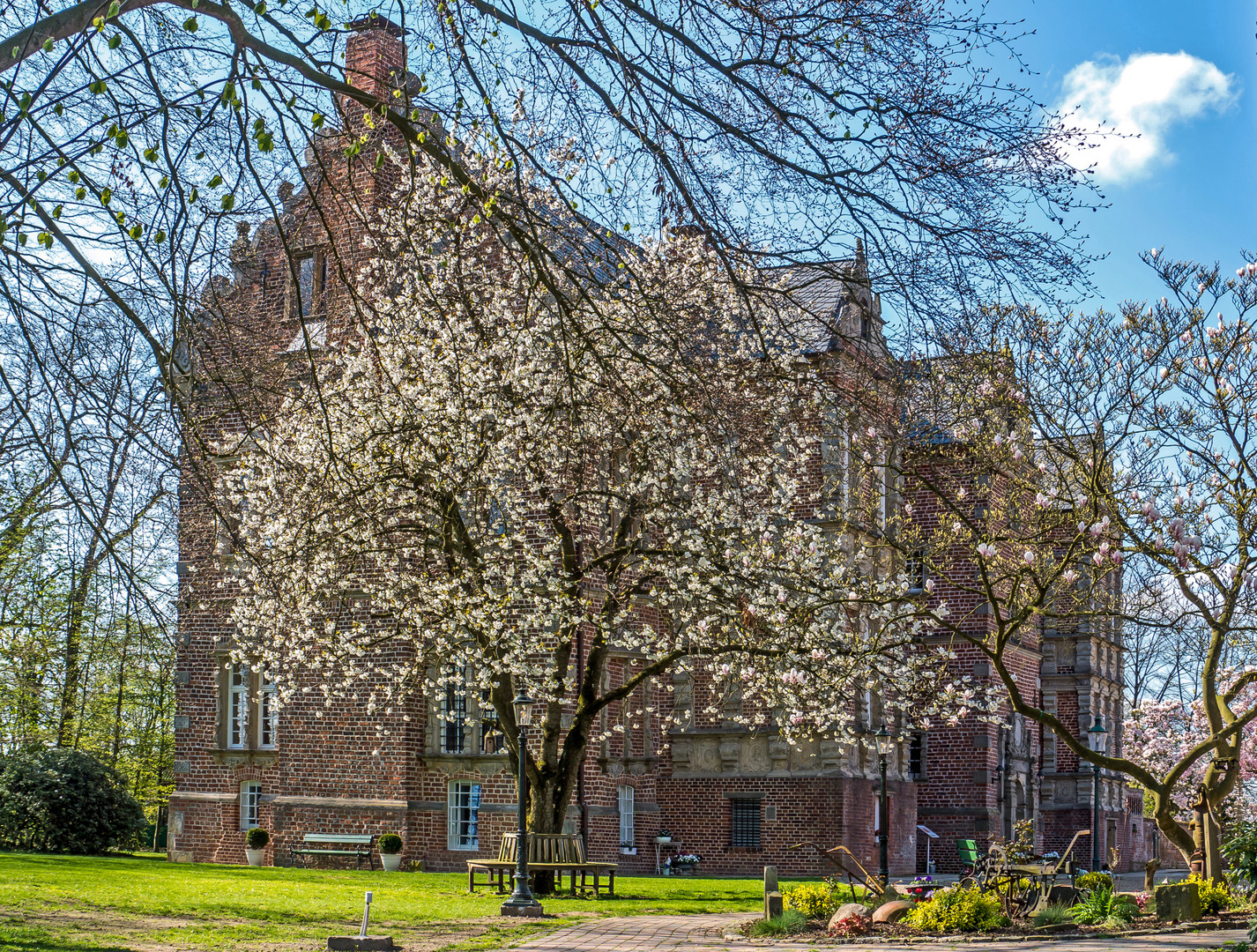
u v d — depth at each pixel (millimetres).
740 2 11359
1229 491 21406
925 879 24953
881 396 13125
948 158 11328
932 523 36125
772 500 26172
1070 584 21812
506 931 17781
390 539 25453
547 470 24531
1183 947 15258
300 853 30641
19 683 30703
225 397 13039
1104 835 45438
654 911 21156
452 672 27156
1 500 17312
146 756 46219
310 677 31516
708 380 13195
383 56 13211
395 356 22906
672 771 34281
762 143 11883
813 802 32375
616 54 11359
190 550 17438
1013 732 38969
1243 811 37500
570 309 13141
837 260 12008
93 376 11828
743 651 24031
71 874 23531
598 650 25500
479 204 12336
